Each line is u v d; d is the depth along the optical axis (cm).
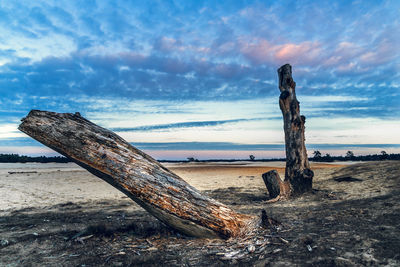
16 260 451
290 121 1180
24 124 577
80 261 430
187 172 2544
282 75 1223
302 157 1147
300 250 412
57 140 569
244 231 542
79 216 807
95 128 617
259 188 1474
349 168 1547
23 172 2394
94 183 1691
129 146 624
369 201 769
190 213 543
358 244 414
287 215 720
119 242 527
